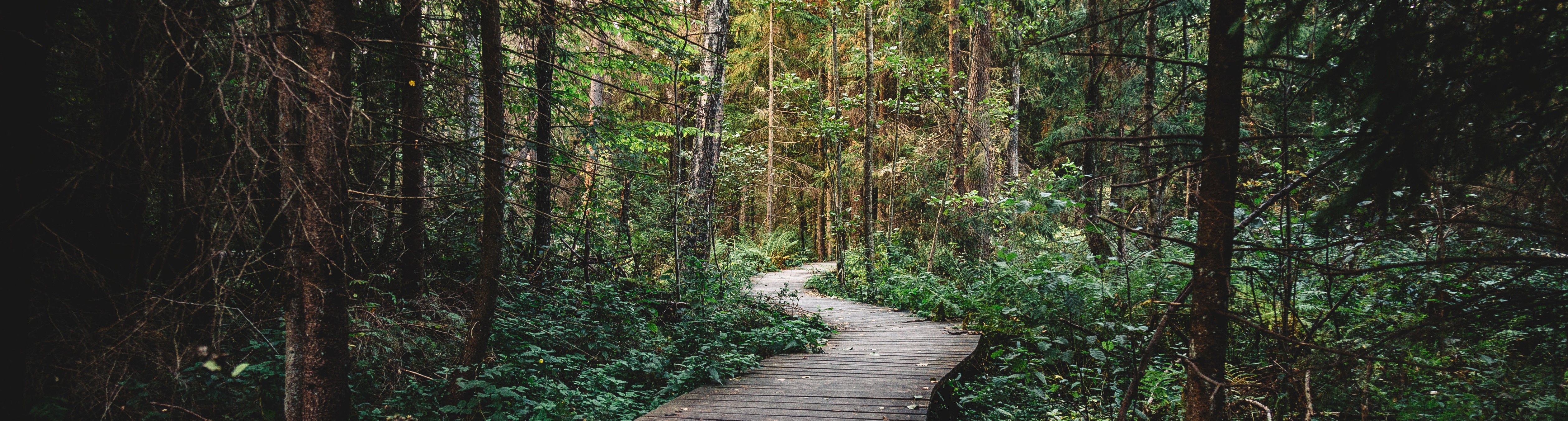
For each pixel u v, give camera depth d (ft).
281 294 16.80
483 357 18.70
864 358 25.17
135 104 11.20
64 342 12.66
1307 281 18.01
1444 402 12.82
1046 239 40.06
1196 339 10.97
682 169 47.19
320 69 12.06
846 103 53.31
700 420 17.30
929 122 66.13
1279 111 12.48
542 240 28.48
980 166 45.47
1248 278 17.47
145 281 13.38
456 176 22.27
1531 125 7.99
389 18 17.61
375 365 18.12
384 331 18.07
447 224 25.21
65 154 12.78
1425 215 9.57
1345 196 8.80
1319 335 16.29
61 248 12.17
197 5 11.07
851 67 60.23
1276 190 15.90
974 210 45.57
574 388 20.51
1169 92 34.04
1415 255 13.65
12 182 10.73
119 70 11.98
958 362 24.11
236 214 10.27
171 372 12.62
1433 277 12.38
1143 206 31.83
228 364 14.44
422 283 22.52
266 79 11.53
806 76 77.97
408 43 14.48
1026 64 45.19
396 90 19.71
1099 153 34.01
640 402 20.45
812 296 47.65
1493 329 9.67
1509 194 9.21
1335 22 9.52
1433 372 13.53
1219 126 10.38
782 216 89.81
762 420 17.26
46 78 12.23
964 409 21.49
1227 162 10.43
